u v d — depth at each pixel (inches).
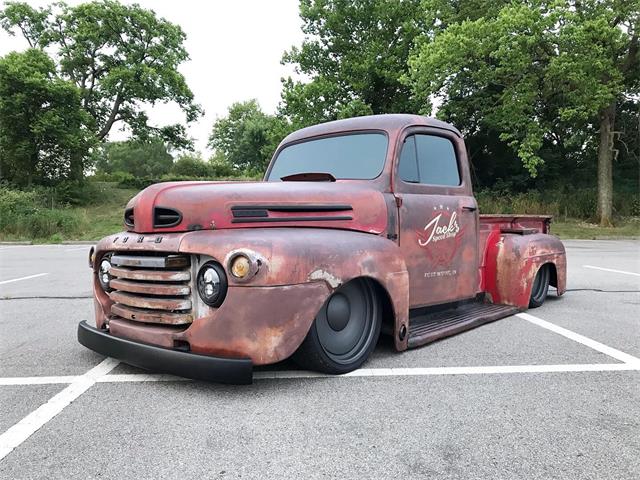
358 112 951.6
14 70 1147.9
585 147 1113.4
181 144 1612.9
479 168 1168.8
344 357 132.3
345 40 1108.5
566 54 687.1
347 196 139.8
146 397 115.8
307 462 86.3
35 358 150.1
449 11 945.5
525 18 684.1
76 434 97.3
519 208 943.7
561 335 175.0
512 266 206.8
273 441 93.9
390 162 152.1
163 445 92.4
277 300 111.6
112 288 135.0
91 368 139.2
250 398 114.5
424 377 129.6
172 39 1497.3
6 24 1393.9
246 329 110.2
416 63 761.0
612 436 97.1
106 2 1438.2
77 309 228.4
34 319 207.3
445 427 100.3
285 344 112.9
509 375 132.1
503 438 95.8
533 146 749.3
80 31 1389.0
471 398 115.7
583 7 752.3
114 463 86.1
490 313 191.9
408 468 84.7
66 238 791.7
